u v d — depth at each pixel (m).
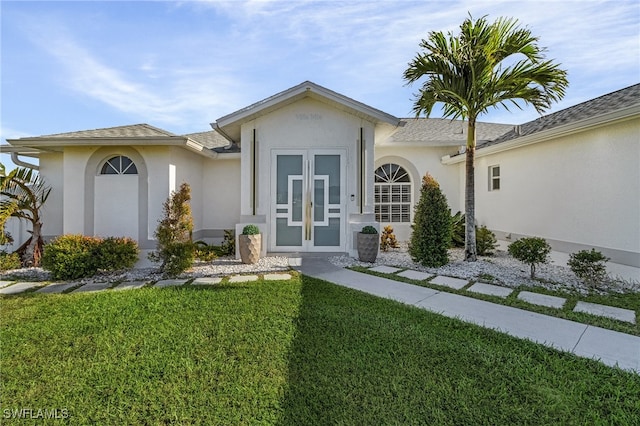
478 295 5.98
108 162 9.53
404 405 2.86
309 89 8.99
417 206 8.59
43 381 3.29
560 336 4.26
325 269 8.03
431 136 13.69
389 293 6.11
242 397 2.98
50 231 10.84
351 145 9.71
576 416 2.71
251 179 9.62
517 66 7.49
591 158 7.46
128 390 3.12
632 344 4.03
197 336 4.25
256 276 7.47
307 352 3.80
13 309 5.35
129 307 5.38
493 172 11.47
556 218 8.49
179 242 7.84
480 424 2.62
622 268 6.73
